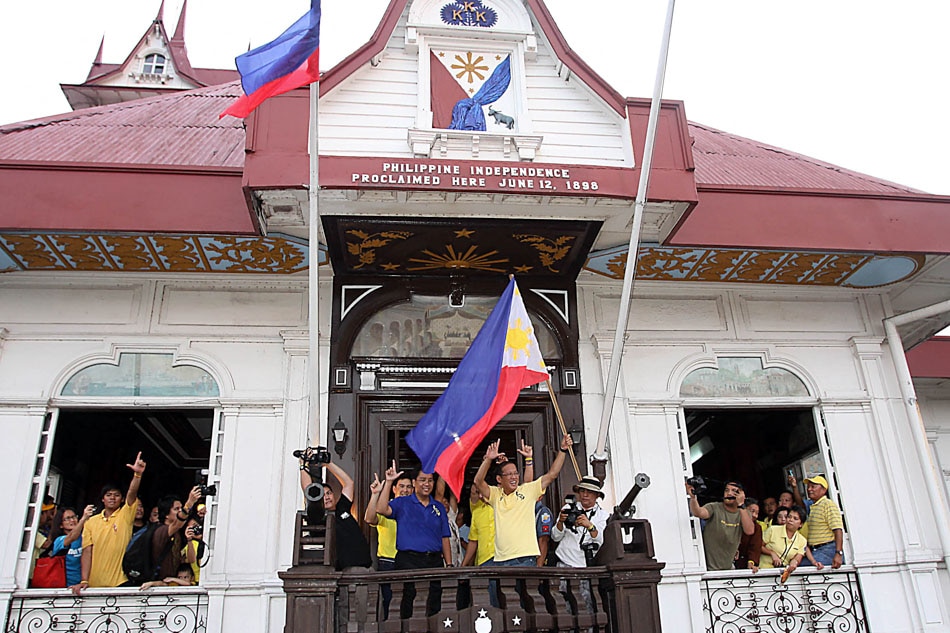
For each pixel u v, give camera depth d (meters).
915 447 9.28
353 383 8.59
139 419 12.06
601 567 6.59
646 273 9.34
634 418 8.94
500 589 6.22
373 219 7.77
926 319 10.28
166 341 8.63
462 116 8.08
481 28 8.38
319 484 6.20
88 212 7.46
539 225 7.98
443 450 7.07
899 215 8.63
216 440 8.35
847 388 9.49
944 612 8.54
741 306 9.68
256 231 7.59
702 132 12.01
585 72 8.19
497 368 7.23
